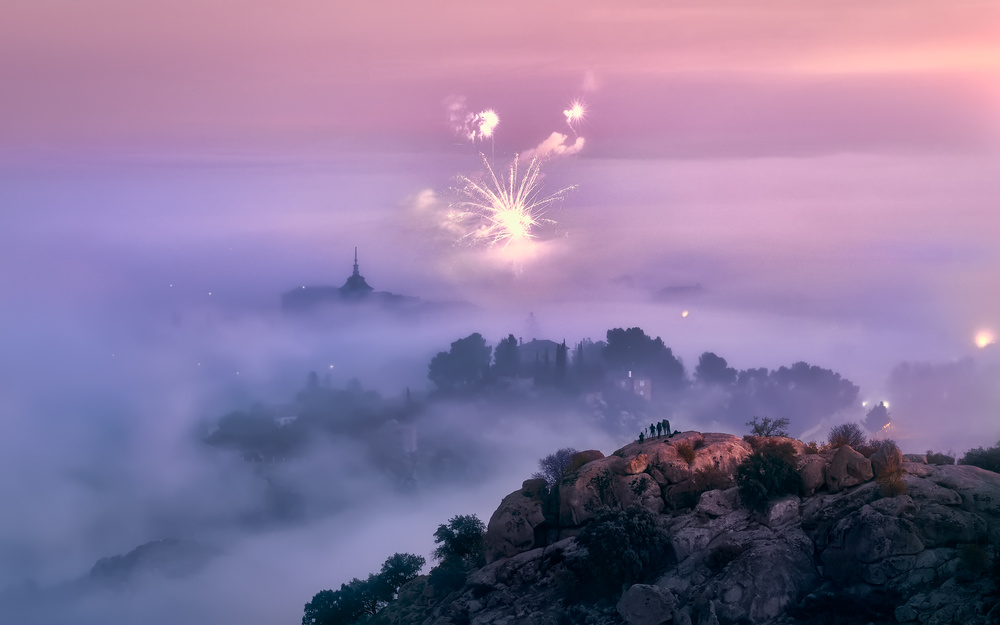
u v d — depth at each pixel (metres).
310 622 113.81
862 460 87.69
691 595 79.75
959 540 76.44
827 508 85.62
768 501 87.44
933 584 73.19
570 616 83.19
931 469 86.31
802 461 90.12
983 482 83.44
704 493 90.56
